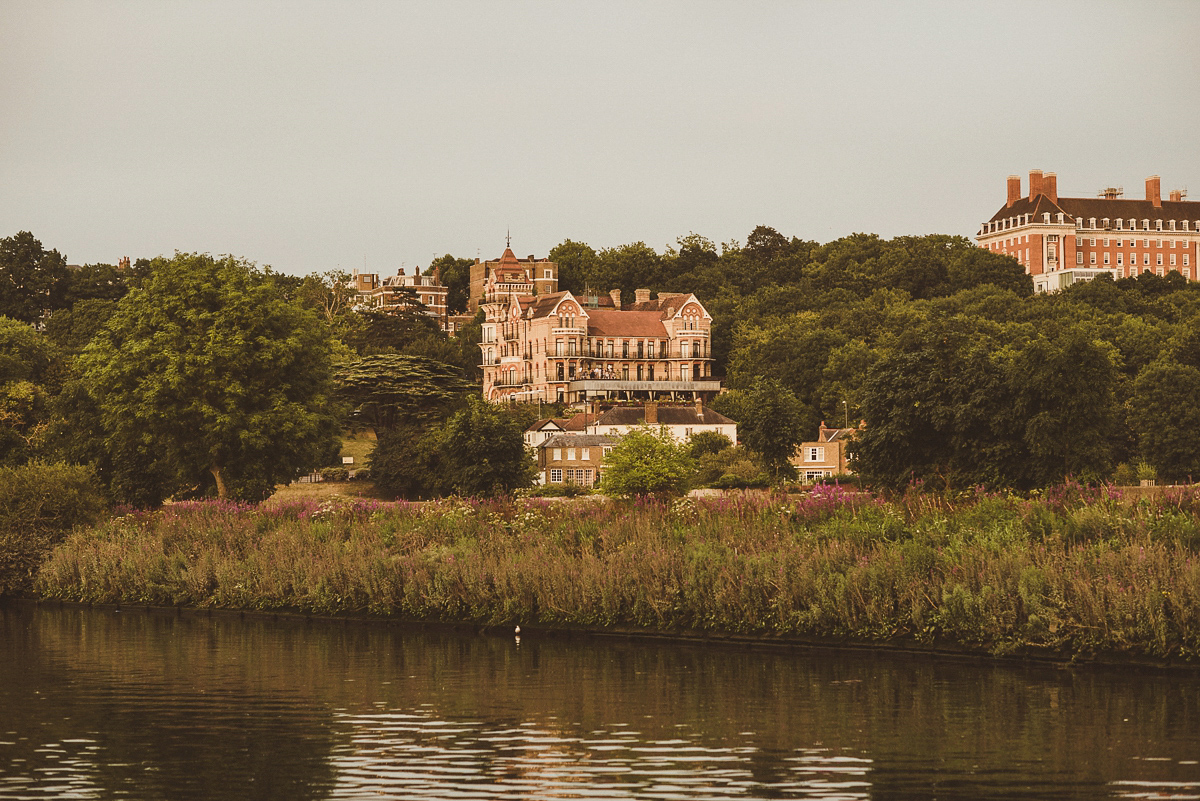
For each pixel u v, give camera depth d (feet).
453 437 529.04
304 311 431.43
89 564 298.35
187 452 402.72
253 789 128.36
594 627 228.63
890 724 153.38
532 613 237.86
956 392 352.90
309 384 426.51
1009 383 347.36
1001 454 342.03
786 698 169.99
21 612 287.48
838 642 204.13
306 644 227.81
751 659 202.28
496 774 132.87
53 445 489.67
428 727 155.53
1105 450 345.31
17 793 127.54
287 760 139.54
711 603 218.59
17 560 308.40
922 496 253.24
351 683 186.19
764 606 214.48
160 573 288.51
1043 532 208.03
